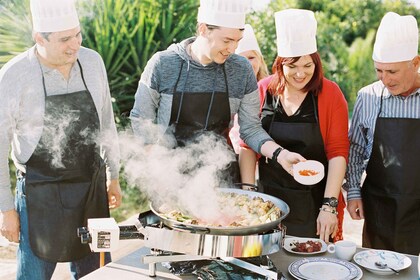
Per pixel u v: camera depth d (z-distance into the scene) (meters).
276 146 3.00
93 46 6.64
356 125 3.29
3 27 6.11
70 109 2.83
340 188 3.06
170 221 2.26
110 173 3.20
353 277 2.29
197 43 2.94
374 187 3.21
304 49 2.98
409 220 3.10
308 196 3.15
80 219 2.91
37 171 2.84
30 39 6.16
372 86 3.22
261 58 3.96
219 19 2.75
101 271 2.36
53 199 2.86
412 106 3.08
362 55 8.71
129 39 6.62
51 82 2.79
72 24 2.70
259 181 3.29
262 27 8.01
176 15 6.98
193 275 2.35
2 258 4.64
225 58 2.86
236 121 3.47
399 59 2.94
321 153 3.16
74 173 2.88
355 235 5.18
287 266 2.46
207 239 2.21
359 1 8.75
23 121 2.79
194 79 2.97
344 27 8.77
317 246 2.62
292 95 3.16
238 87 3.05
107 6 6.55
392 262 2.46
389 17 3.00
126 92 6.72
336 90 3.16
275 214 2.39
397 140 3.08
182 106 2.99
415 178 3.07
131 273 2.35
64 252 2.90
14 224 2.89
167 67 2.96
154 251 2.35
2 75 2.74
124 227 2.32
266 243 2.23
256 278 2.26
